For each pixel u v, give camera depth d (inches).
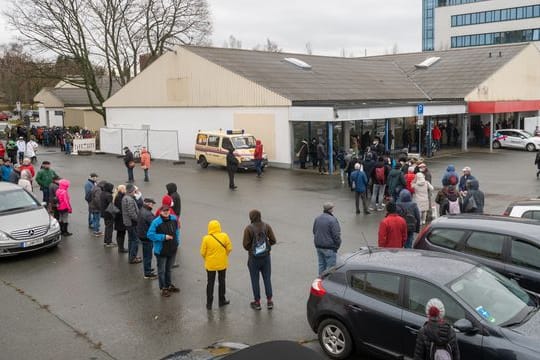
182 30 1888.5
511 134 1446.9
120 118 1567.4
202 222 646.5
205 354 235.1
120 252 526.0
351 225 625.9
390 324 275.9
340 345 299.0
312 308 310.8
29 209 540.7
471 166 1114.7
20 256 518.0
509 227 339.0
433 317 229.1
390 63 1777.8
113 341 332.2
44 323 360.8
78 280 446.6
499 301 263.4
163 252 401.1
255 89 1152.2
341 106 1024.9
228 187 891.4
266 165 1075.3
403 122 1337.4
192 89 1320.1
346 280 300.2
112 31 1776.6
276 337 334.0
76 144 1513.3
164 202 401.4
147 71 1446.9
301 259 493.4
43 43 1662.2
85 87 1843.0
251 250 370.9
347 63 1615.4
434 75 1620.3
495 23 3636.8
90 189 602.5
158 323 357.7
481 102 1379.2
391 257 304.8
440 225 360.8
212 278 377.4
